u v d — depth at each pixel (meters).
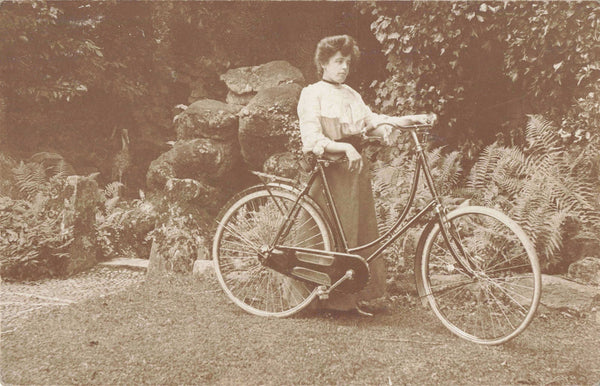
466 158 6.40
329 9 8.48
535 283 3.01
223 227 3.83
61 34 8.95
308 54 8.76
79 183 5.48
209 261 4.67
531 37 5.70
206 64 9.42
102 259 5.77
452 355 2.98
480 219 4.38
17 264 5.04
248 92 7.73
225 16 9.23
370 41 7.84
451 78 6.39
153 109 10.05
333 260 3.47
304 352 2.99
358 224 3.61
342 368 2.79
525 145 5.90
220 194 6.68
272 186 3.70
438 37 6.07
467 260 3.43
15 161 8.31
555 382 2.68
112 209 6.68
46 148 9.43
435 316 3.71
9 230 5.21
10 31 8.01
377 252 3.50
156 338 3.19
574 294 3.75
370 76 7.72
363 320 3.61
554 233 4.11
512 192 4.95
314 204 3.57
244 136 7.03
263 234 3.85
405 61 6.41
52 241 5.17
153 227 6.39
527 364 2.88
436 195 3.40
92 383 2.62
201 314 3.65
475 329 3.45
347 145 3.39
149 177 7.33
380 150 6.32
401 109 6.52
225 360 2.88
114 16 9.69
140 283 4.51
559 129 5.55
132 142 10.12
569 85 5.68
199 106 7.36
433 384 2.66
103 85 9.59
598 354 3.05
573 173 4.85
